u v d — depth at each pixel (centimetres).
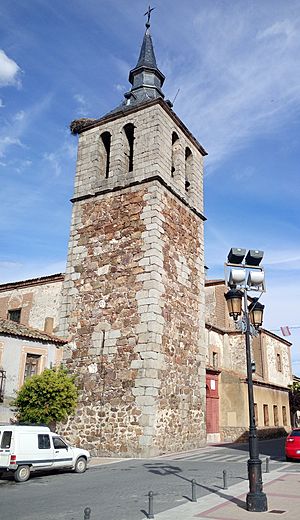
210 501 969
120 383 1912
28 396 1814
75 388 1958
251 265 1170
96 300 2122
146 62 2752
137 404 1841
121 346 1967
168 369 1975
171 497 1018
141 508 906
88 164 2447
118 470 1463
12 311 2648
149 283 1991
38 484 1238
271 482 1209
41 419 1773
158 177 2162
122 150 2381
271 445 2403
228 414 2661
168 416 1920
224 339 3150
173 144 2506
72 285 2227
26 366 1969
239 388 2684
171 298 2098
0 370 1850
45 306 2506
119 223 2197
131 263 2080
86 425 1938
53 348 2081
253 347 3231
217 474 1345
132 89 2698
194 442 2091
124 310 2017
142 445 1773
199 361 2250
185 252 2311
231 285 1148
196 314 2305
